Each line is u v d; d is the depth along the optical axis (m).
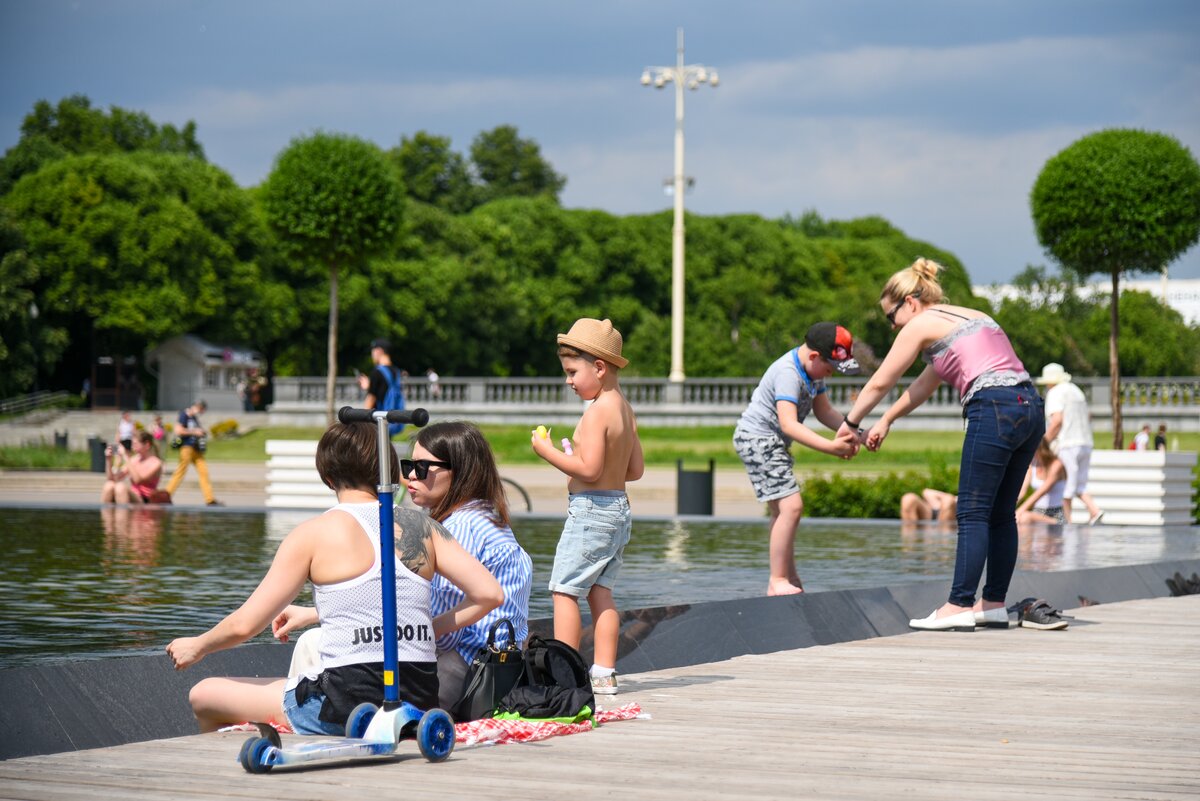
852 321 67.56
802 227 105.12
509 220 75.75
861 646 6.51
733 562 10.30
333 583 3.83
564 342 4.90
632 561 10.48
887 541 13.07
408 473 4.10
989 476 6.90
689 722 4.37
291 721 3.89
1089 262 31.33
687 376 68.69
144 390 60.78
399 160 84.94
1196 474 19.64
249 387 60.09
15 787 3.22
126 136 69.94
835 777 3.48
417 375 68.88
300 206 38.31
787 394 7.24
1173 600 8.87
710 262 79.56
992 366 6.84
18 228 55.62
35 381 56.94
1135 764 3.71
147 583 8.21
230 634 3.78
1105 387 42.84
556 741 3.99
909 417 42.50
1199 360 77.31
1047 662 5.93
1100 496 15.66
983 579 8.92
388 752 3.62
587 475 4.82
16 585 8.06
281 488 16.88
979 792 3.31
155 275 56.75
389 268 64.25
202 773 3.42
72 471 33.00
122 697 4.32
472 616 4.07
